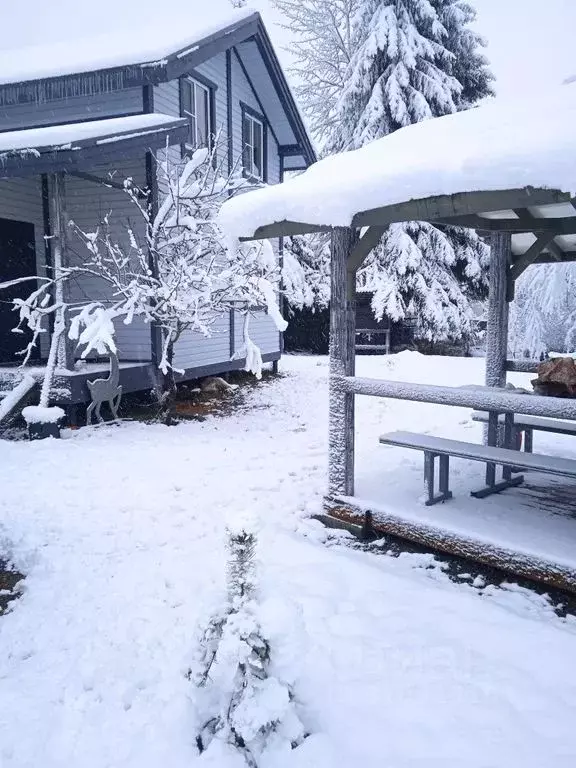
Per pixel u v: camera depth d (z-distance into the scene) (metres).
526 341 12.41
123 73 10.43
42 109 11.38
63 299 8.99
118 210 10.94
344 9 25.64
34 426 8.28
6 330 11.40
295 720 2.55
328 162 5.01
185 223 9.37
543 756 2.57
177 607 3.90
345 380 5.16
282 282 16.84
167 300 9.01
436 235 20.05
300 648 2.64
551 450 7.50
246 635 2.50
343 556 4.58
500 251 6.89
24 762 2.71
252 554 2.72
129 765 2.63
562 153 3.26
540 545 4.15
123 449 7.84
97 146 8.20
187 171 9.51
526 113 4.00
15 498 5.96
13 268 11.27
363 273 19.98
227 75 13.83
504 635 3.47
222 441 8.40
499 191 3.56
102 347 8.18
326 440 8.48
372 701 2.94
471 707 2.88
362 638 3.45
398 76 19.84
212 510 5.64
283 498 5.91
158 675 3.22
